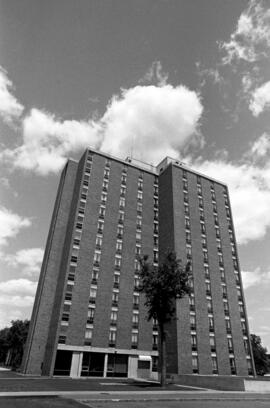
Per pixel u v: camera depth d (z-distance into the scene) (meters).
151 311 32.09
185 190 61.50
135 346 46.59
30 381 29.77
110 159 61.94
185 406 17.09
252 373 48.97
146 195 62.69
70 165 62.09
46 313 47.56
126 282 50.84
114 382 33.44
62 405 15.12
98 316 45.88
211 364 45.66
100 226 53.38
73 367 41.25
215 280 54.09
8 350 96.56
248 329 52.81
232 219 64.62
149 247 56.78
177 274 32.34
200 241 56.88
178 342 44.38
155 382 36.00
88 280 47.66
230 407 17.47
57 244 53.41
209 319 49.41
